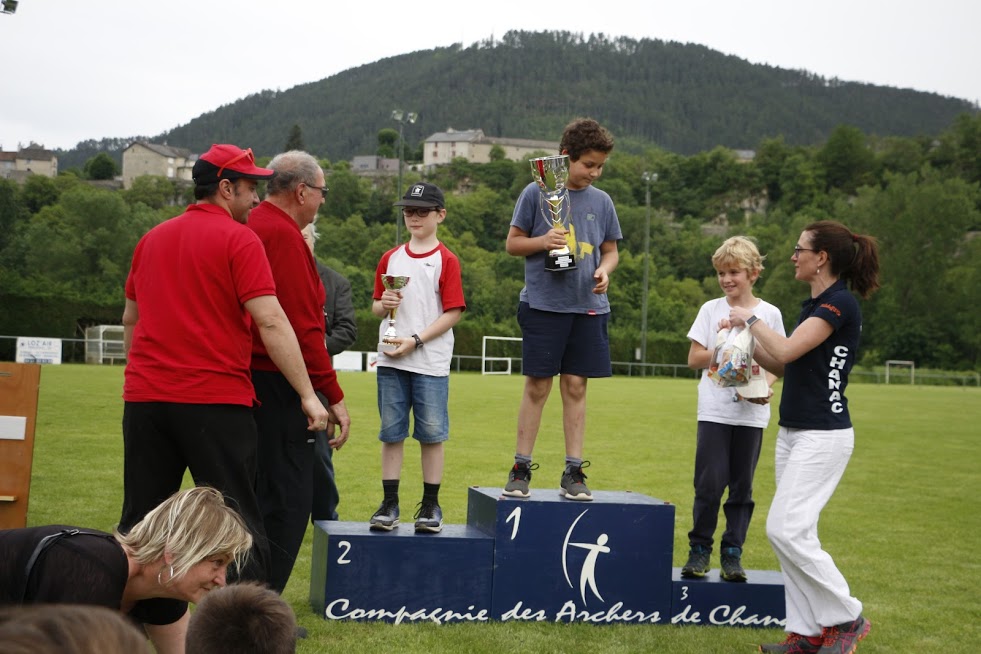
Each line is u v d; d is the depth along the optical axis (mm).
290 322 4602
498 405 20969
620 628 5078
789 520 4656
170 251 4141
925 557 7352
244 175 4305
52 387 20328
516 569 5074
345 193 93875
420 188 5227
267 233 4598
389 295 5125
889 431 18891
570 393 5387
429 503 5148
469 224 88688
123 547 2891
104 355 38969
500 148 166875
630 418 19359
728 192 122812
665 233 91875
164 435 4074
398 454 5211
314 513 6094
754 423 5445
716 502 5422
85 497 8086
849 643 4598
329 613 4895
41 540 2773
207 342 4055
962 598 6102
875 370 56312
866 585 6387
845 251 4805
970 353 69625
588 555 5152
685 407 22906
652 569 5230
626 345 54156
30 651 1128
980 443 16734
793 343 4691
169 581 2893
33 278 48188
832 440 4707
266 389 4598
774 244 85875
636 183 121625
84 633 1175
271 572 4621
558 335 5289
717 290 80312
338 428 4766
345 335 6434
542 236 5266
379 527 5070
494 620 5051
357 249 77062
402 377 5176
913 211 71188
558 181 5305
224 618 1993
